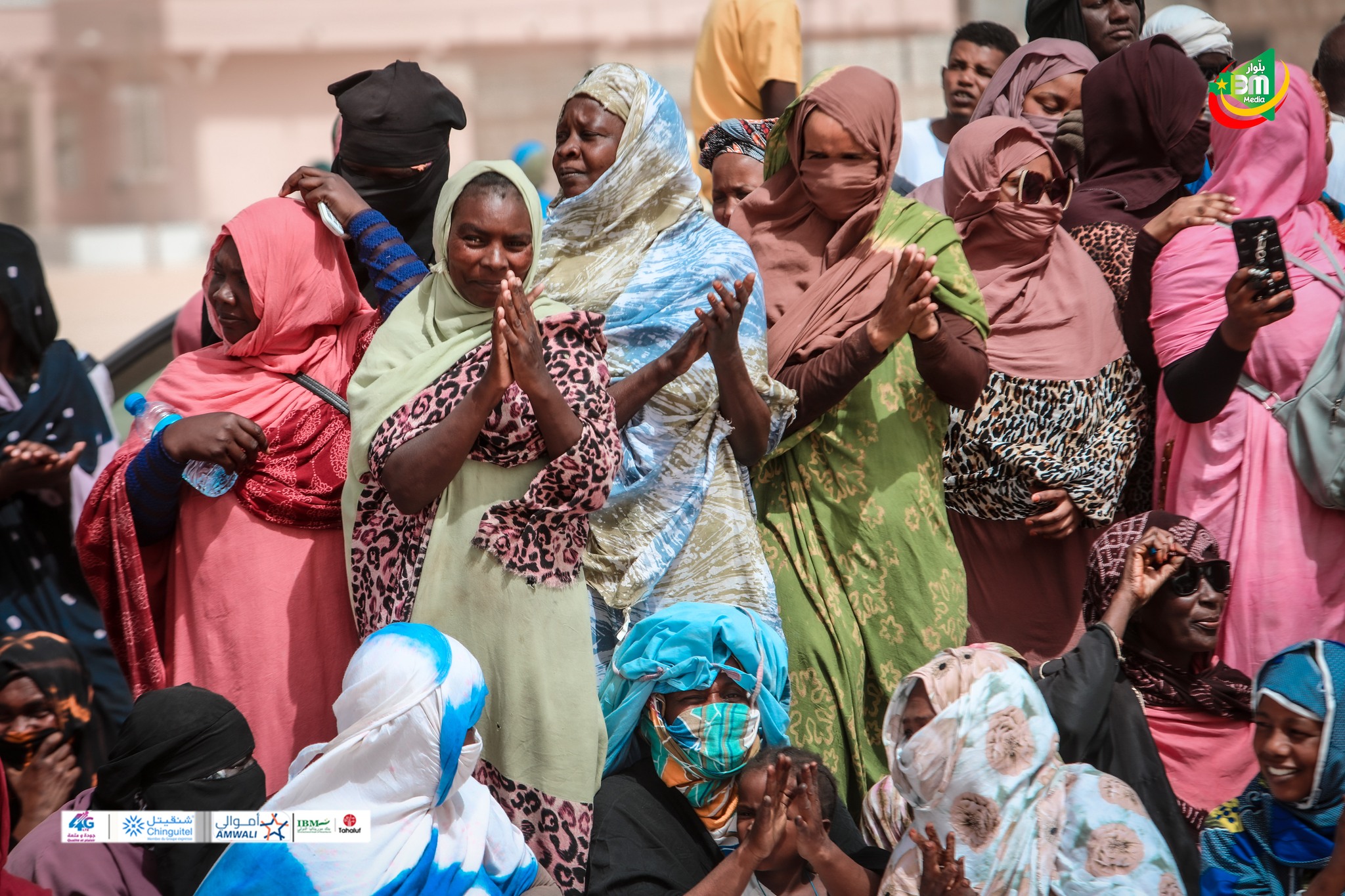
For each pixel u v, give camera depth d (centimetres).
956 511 1305
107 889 932
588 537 1122
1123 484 1289
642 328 1163
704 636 1035
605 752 1038
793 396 1180
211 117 9969
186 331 1720
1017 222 1282
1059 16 1795
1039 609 1300
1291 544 1195
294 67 9912
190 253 9150
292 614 1118
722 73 1842
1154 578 1079
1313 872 951
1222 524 1213
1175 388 1213
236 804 970
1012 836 884
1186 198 1289
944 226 1238
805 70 4538
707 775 1036
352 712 902
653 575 1127
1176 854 979
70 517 1281
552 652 1018
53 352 1333
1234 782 1107
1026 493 1270
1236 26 4138
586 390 1027
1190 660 1126
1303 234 1261
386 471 1013
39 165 9856
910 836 930
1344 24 1645
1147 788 996
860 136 1211
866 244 1238
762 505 1234
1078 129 1495
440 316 1081
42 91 9819
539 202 1084
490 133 8306
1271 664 958
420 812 900
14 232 1320
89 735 1107
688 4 8762
